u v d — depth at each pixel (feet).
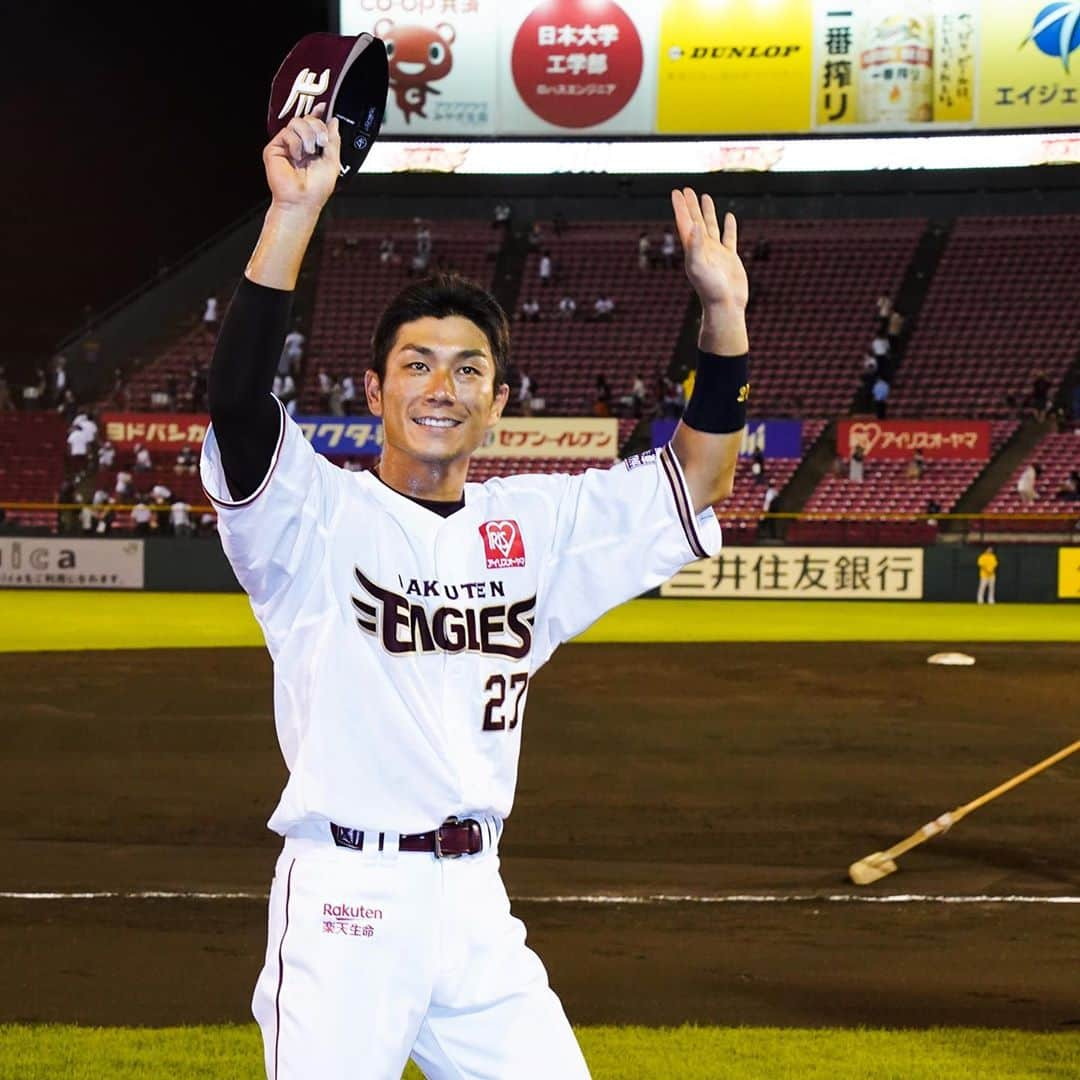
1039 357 131.03
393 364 11.60
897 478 122.11
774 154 140.26
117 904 29.68
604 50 132.57
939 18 127.75
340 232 147.74
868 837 36.40
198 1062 20.51
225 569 113.50
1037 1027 22.91
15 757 44.88
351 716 11.31
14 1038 21.48
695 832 36.65
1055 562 110.93
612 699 57.16
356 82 11.66
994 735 50.55
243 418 10.71
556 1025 11.57
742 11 130.52
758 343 133.80
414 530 11.66
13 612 93.09
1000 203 142.20
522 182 148.66
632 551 12.42
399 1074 11.33
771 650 73.51
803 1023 22.93
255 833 36.19
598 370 135.85
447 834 11.38
